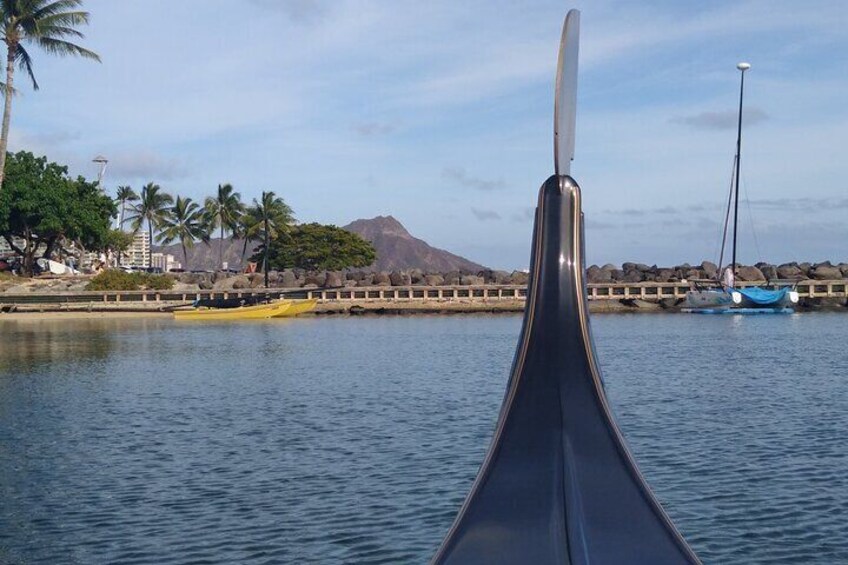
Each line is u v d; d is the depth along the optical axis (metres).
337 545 13.35
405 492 16.11
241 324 69.88
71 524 14.49
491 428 22.30
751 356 41.66
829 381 31.91
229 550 13.20
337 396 28.69
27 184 85.31
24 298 77.81
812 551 13.02
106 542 13.62
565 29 8.46
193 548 13.30
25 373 35.94
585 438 8.23
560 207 8.75
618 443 8.20
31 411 25.80
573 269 8.68
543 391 8.46
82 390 30.58
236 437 21.56
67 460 19.08
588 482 7.95
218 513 15.01
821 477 16.98
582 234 8.77
